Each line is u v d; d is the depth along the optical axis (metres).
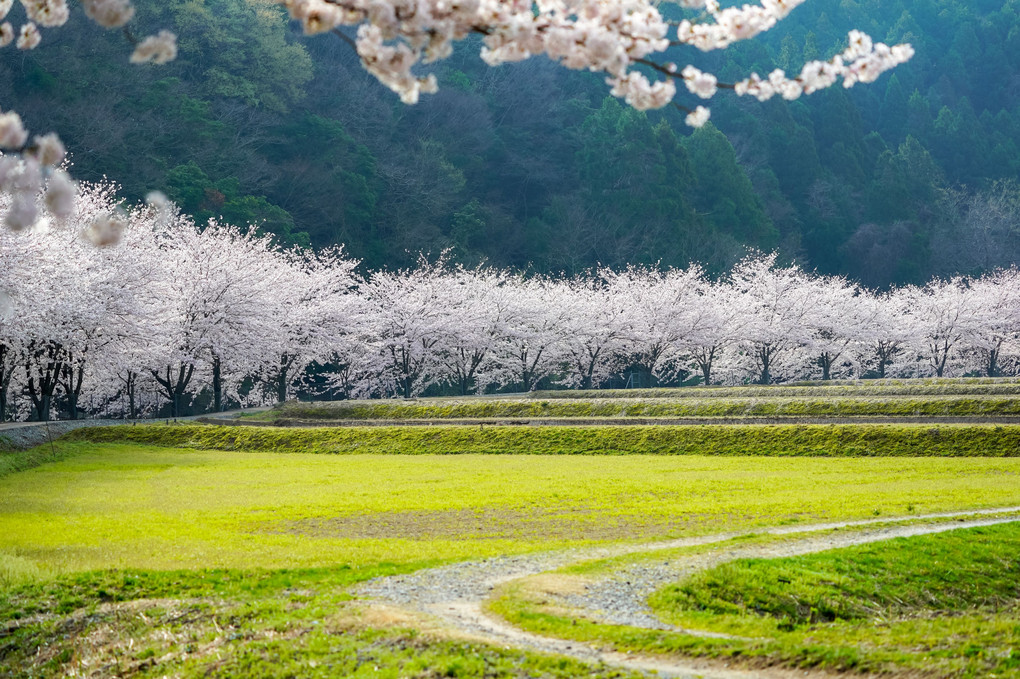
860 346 82.06
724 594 16.64
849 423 42.19
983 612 17.02
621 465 37.81
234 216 84.38
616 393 60.09
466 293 72.75
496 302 73.31
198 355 57.34
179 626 15.33
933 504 26.00
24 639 15.70
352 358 70.56
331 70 115.56
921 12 192.88
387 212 103.62
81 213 49.75
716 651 12.34
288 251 71.50
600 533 23.22
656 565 18.42
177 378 63.12
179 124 91.75
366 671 12.30
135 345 51.59
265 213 88.00
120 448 46.41
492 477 34.78
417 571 18.27
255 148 99.69
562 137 129.75
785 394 55.69
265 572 18.53
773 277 78.88
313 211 97.56
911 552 19.83
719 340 76.19
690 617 14.73
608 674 11.55
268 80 103.75
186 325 55.66
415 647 12.94
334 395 83.69
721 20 8.91
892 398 46.25
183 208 82.38
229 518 26.50
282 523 25.64
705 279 98.19
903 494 28.09
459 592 16.31
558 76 137.38
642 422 46.38
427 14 7.98
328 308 66.69
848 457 38.22
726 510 26.20
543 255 109.81
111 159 83.44
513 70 131.00
